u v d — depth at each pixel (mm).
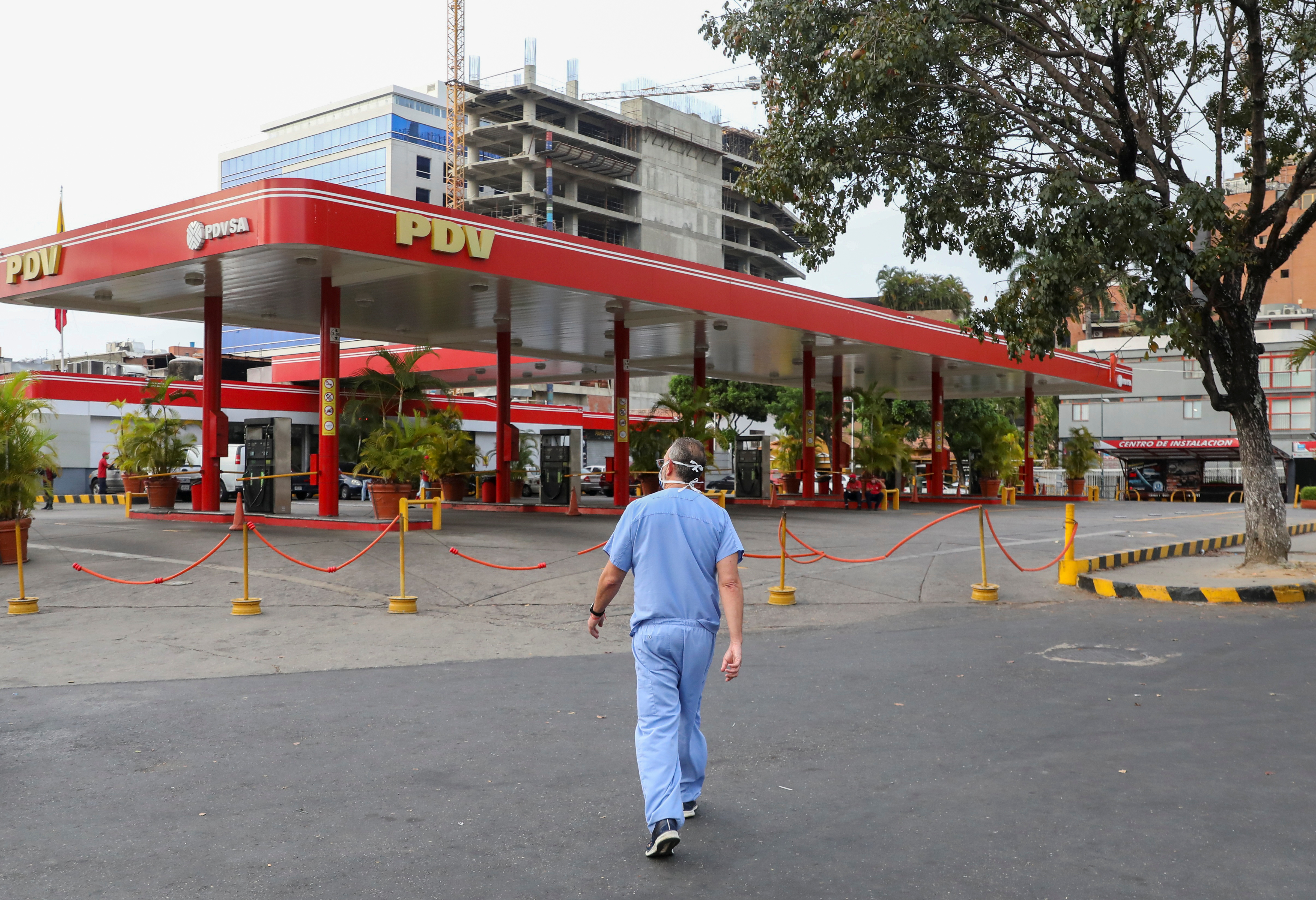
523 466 31219
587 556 14930
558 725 6258
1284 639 8891
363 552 11289
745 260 109562
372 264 17531
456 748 5727
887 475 34438
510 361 30172
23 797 4906
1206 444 47344
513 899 3674
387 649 9219
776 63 13008
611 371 39969
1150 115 13766
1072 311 12438
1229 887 3740
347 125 97750
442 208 17125
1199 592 11375
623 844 4227
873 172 13469
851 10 12453
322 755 5621
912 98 13016
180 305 22594
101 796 4918
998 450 38750
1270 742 5668
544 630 10227
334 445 19297
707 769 5281
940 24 11469
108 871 3963
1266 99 13000
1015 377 38562
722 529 4391
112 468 33000
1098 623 9977
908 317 29656
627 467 24875
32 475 14344
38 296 21031
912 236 14172
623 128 96188
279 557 14523
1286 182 30156
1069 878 3828
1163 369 52750
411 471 19281
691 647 4270
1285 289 69188
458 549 15438
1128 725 6074
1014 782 5008
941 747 5652
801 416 37406
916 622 10438
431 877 3881
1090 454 41500
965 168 13578
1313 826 4363
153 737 6020
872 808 4648
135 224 17969
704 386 30531
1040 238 11945
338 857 4098
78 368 61719
